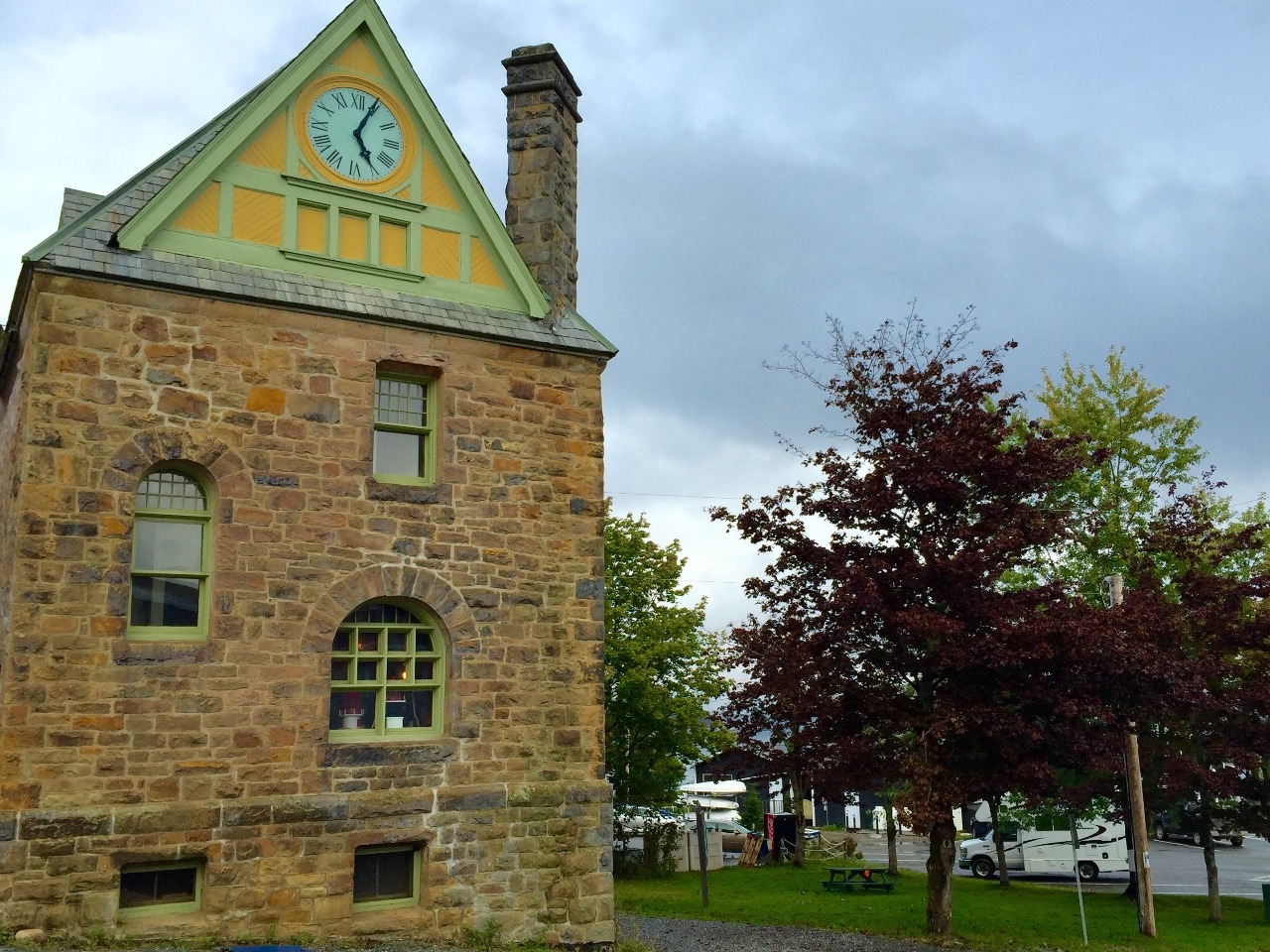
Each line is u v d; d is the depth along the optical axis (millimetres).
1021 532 18547
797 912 21906
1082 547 26141
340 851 13422
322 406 14195
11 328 14109
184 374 13383
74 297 12875
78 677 12258
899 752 18938
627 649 30984
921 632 17516
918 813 17547
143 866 12445
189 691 12836
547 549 15516
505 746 14781
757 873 31547
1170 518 24109
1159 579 23859
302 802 13266
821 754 18984
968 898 24797
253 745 13133
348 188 15023
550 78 17219
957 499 18938
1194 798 23469
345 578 14008
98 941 11781
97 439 12758
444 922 14000
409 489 14609
